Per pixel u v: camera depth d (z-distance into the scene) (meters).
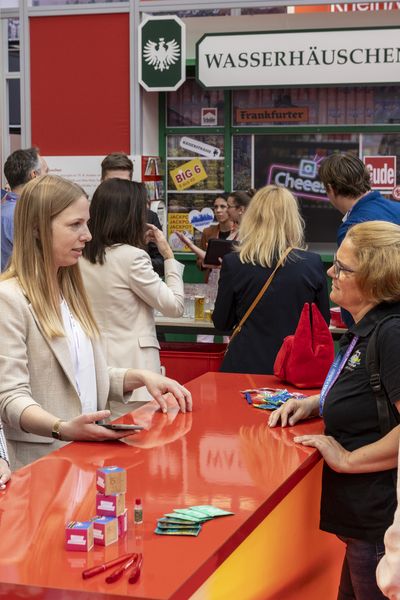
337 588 3.09
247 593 2.17
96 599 1.56
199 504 2.04
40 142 8.52
